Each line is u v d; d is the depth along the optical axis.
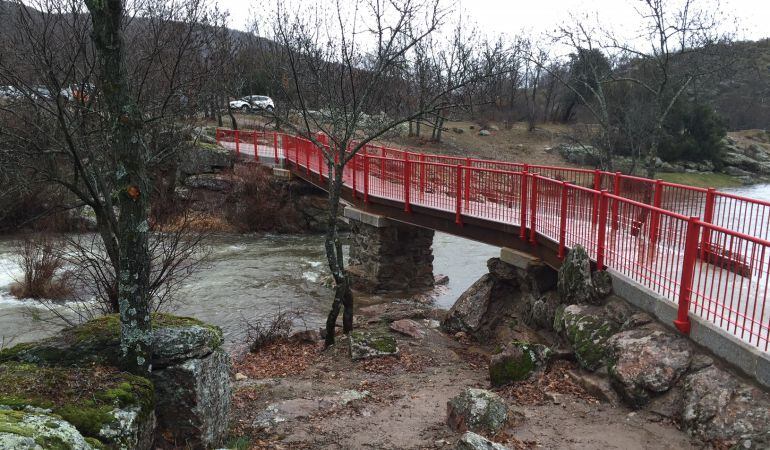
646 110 24.66
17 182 8.12
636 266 7.46
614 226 7.92
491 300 11.23
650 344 6.40
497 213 11.65
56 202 11.94
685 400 5.64
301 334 10.99
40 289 14.55
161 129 10.25
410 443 5.70
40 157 8.16
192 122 12.40
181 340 5.05
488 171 11.67
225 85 11.34
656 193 9.88
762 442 4.61
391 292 16.58
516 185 11.08
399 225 16.34
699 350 6.10
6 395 3.89
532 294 10.41
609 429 5.68
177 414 4.93
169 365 4.95
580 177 14.04
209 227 20.66
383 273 16.50
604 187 11.44
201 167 26.25
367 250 17.19
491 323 10.91
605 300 7.84
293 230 26.61
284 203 27.09
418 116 10.45
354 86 10.74
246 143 32.41
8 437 3.02
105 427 3.90
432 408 6.74
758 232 8.40
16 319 13.23
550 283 10.14
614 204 7.89
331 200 10.14
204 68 10.32
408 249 16.86
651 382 5.97
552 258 9.88
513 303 11.07
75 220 15.16
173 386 4.91
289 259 20.81
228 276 18.02
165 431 4.91
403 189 14.94
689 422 5.42
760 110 68.62
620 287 7.64
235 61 12.47
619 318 7.30
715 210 8.87
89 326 5.21
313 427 6.22
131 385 4.40
